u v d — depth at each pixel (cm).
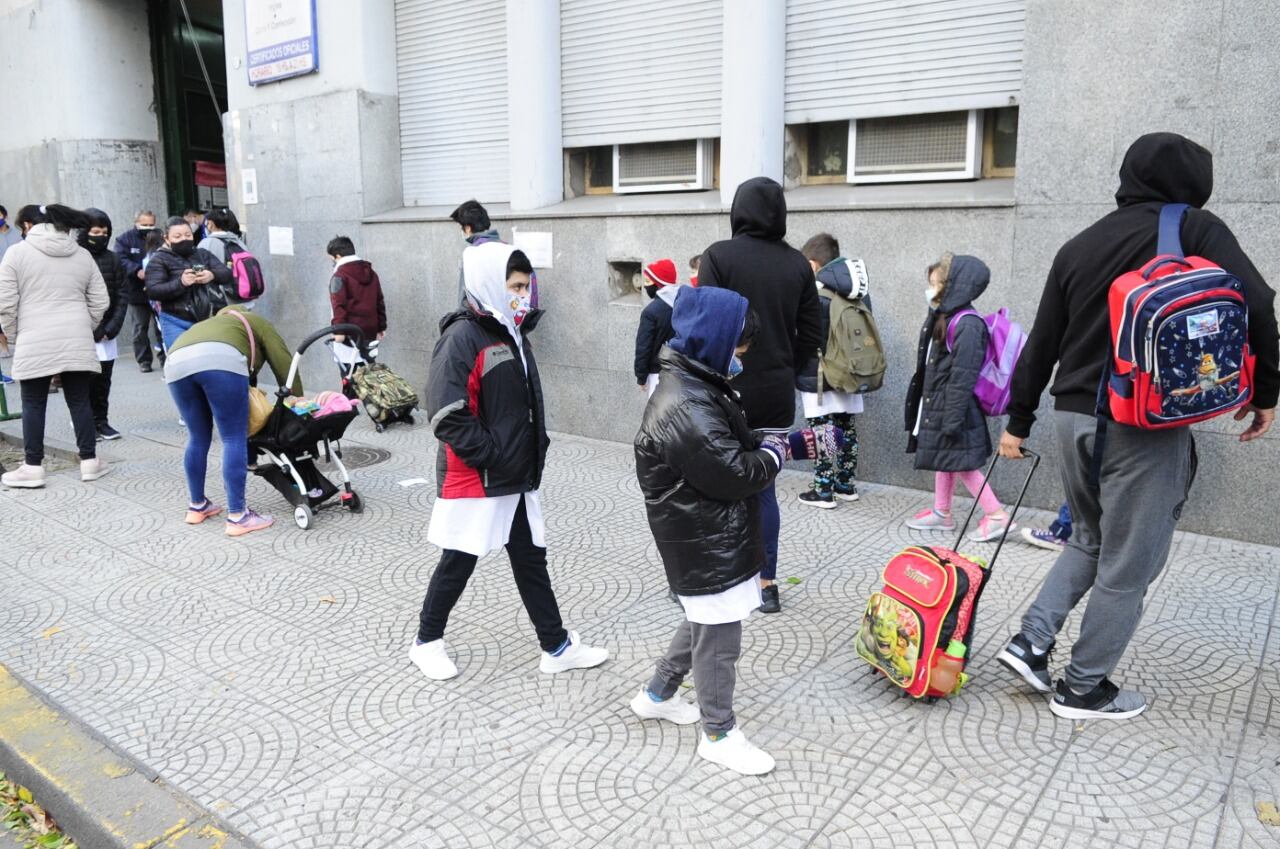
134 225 1236
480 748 317
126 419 857
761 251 397
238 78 1004
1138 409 276
